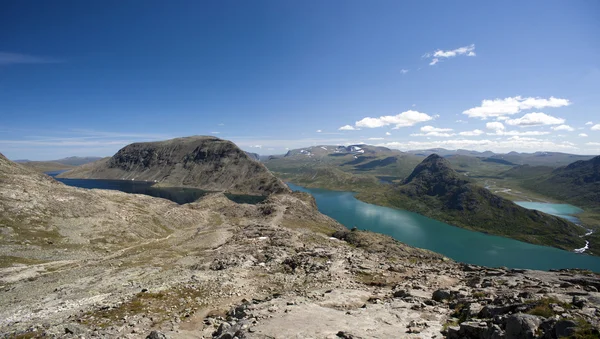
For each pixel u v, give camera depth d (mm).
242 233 107812
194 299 34938
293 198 198375
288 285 41562
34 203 98062
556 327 14406
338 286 38625
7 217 86812
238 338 19531
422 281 38406
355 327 20625
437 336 18734
